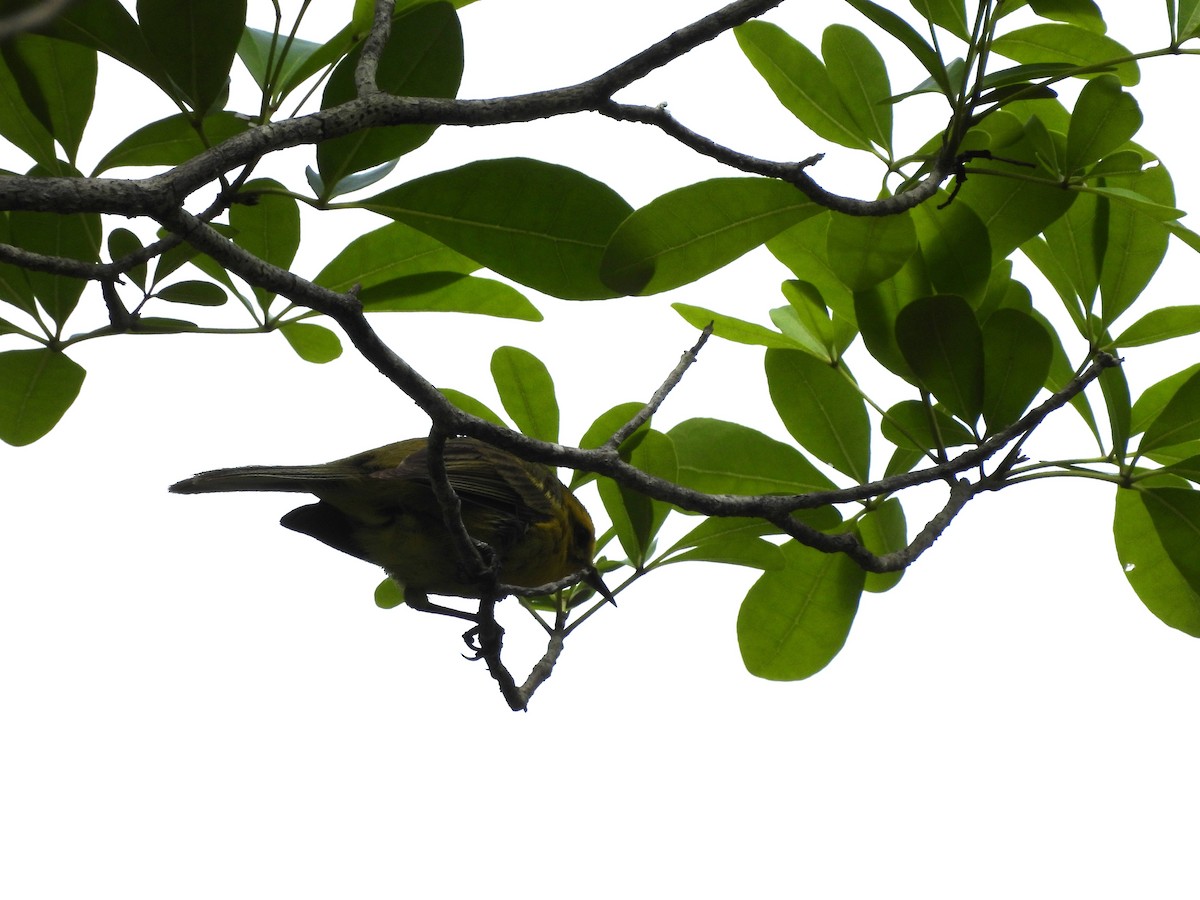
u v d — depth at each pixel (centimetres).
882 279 688
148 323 590
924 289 721
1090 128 642
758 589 807
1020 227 695
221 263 487
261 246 640
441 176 558
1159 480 745
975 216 688
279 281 499
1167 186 709
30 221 581
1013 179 664
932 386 700
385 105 502
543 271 586
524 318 686
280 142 482
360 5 576
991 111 605
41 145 578
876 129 690
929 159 655
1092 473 714
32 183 436
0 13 498
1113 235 716
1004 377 703
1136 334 716
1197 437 696
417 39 557
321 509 881
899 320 678
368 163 554
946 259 701
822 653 808
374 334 529
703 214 582
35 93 554
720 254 595
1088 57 677
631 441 741
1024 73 590
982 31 617
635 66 536
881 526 785
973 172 634
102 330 608
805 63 683
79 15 500
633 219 572
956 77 680
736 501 663
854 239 673
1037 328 688
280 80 603
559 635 756
